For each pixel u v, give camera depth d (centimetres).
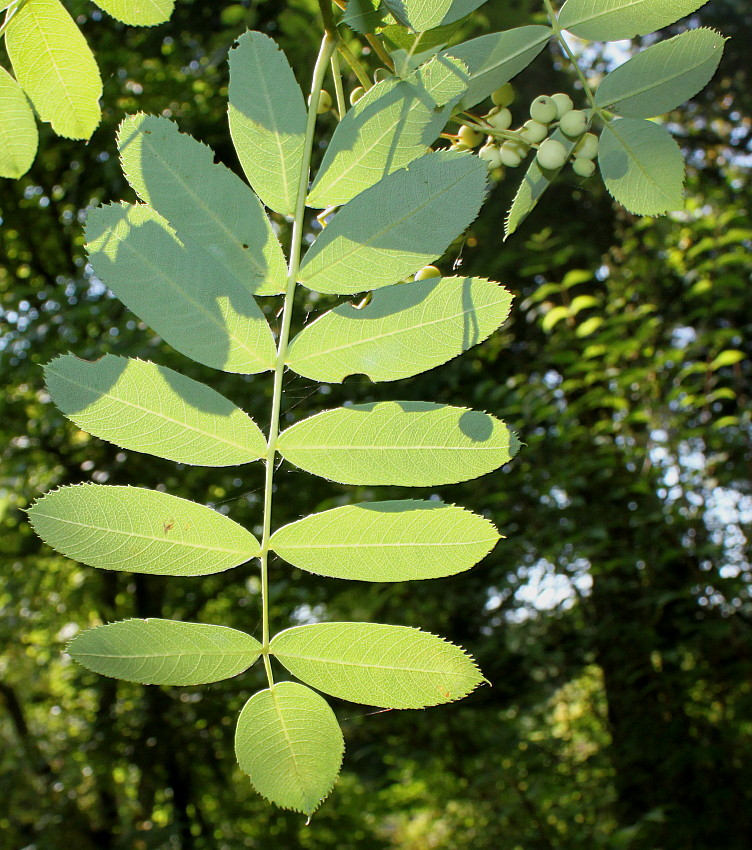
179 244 106
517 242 725
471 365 764
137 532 102
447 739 684
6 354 775
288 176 116
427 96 117
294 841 895
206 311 106
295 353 107
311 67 403
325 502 611
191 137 112
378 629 103
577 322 713
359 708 677
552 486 597
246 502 795
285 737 104
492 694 673
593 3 143
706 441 558
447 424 103
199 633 103
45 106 158
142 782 916
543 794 647
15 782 948
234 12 543
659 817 516
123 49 784
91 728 876
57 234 1062
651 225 607
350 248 110
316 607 748
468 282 104
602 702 726
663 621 644
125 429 103
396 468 105
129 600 1119
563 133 152
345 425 105
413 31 121
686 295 529
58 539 99
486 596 675
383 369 106
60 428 884
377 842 905
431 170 109
